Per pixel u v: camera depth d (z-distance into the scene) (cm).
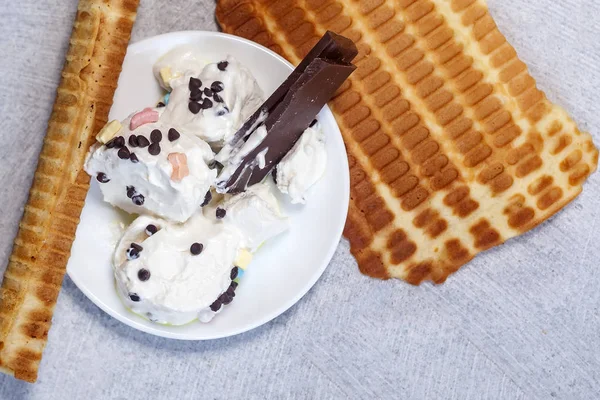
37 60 50
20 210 51
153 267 47
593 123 53
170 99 48
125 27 47
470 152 51
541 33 53
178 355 53
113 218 49
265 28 51
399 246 52
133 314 49
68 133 46
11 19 50
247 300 50
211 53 49
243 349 53
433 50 51
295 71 47
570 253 53
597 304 53
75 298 52
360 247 53
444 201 52
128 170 46
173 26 52
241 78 48
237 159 47
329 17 51
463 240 52
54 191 46
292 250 50
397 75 51
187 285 47
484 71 51
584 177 52
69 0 51
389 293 53
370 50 51
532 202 52
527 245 53
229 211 49
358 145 52
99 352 52
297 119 48
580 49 53
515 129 51
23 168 51
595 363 54
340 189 50
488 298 54
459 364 54
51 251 47
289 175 49
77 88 46
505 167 52
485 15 51
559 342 54
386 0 51
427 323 54
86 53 46
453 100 51
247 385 53
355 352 53
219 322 50
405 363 54
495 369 54
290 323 53
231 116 48
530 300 54
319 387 53
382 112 51
